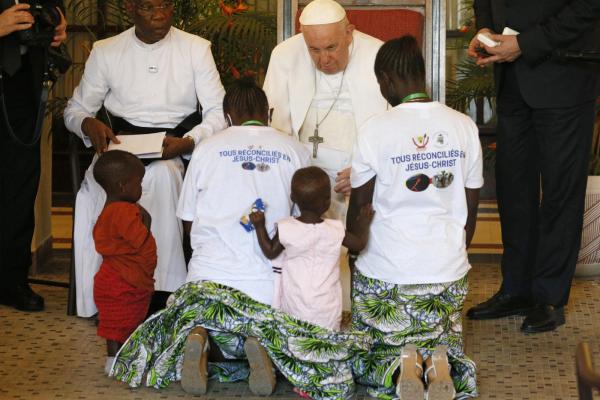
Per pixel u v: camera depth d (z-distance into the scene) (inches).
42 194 276.2
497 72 218.1
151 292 189.8
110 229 185.0
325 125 215.0
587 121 210.5
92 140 215.8
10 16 206.1
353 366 178.5
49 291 249.1
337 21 201.2
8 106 226.5
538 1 208.4
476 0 225.0
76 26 378.3
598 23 209.8
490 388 181.9
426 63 228.7
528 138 220.1
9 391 179.6
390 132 171.0
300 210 177.3
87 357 199.3
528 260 224.2
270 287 178.9
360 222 176.1
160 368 179.3
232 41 307.6
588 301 237.5
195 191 184.5
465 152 172.9
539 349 204.2
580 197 212.8
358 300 179.8
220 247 180.9
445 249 172.4
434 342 174.4
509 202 223.5
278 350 173.6
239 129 186.7
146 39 224.1
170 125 227.3
